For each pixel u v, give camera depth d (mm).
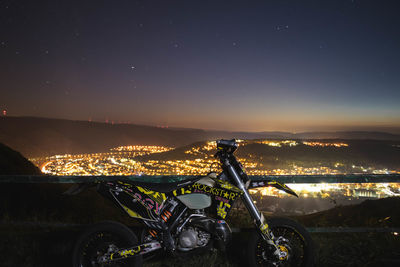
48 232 3848
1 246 3324
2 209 5473
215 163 2803
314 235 4047
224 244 2664
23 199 7191
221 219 2635
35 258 3115
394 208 7164
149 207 2584
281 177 3357
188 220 2609
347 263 3119
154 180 3234
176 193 2637
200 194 2639
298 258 2896
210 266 3006
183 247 2596
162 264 3023
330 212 7805
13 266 2955
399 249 3445
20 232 3779
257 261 2836
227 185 2607
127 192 2604
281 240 2740
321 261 3150
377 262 3148
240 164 2707
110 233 2541
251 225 4047
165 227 2576
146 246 2521
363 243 3609
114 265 2576
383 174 3367
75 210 7426
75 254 2404
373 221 4547
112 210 8250
